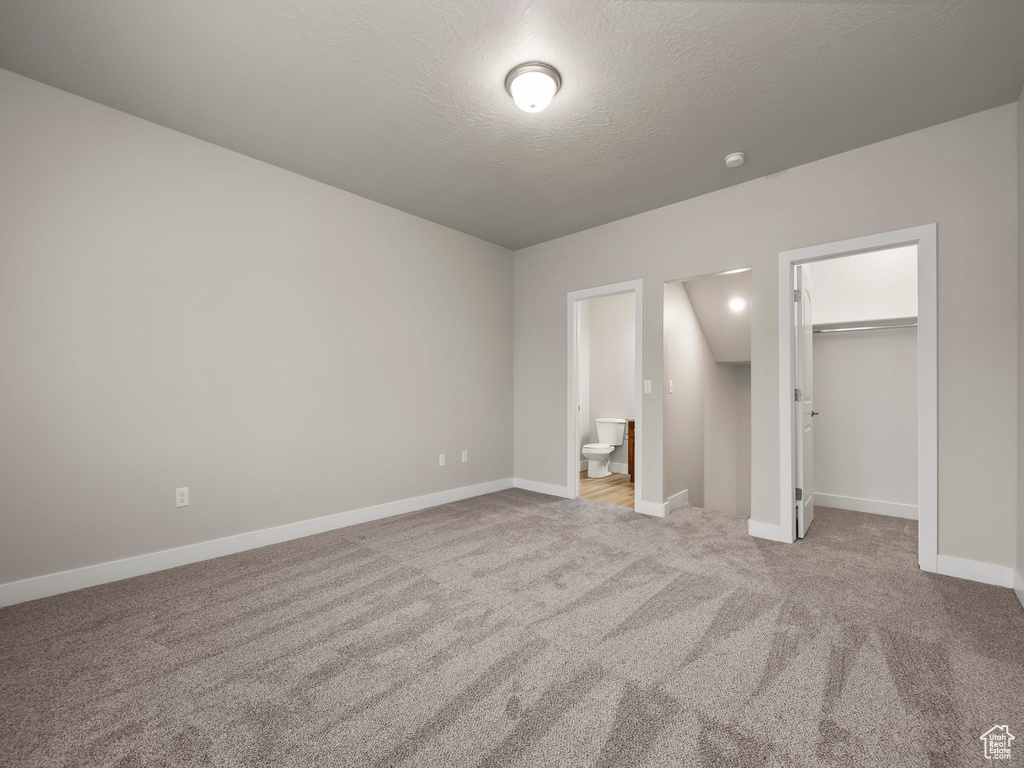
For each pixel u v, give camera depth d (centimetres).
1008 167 245
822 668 172
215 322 291
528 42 201
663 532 338
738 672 170
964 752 132
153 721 146
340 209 355
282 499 322
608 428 616
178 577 258
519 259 503
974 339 252
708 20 188
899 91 234
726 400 535
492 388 483
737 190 340
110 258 253
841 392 400
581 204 379
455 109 251
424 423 416
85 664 176
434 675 169
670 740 137
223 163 295
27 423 229
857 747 134
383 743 136
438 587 244
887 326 379
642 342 395
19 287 227
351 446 362
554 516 383
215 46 205
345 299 358
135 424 261
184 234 279
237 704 154
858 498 393
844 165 294
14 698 157
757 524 327
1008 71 218
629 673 170
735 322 448
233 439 299
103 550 250
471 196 365
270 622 208
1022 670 170
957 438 256
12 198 225
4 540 224
